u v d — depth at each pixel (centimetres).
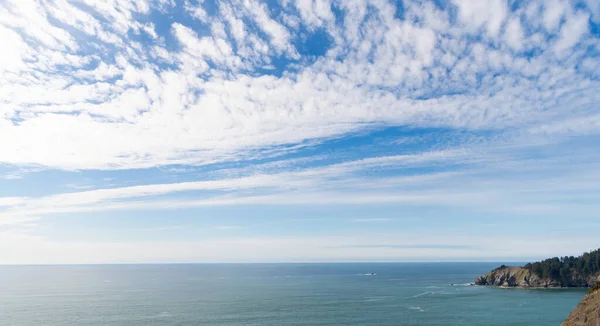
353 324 12550
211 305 17038
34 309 16175
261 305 16975
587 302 5928
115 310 15712
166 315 14400
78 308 16362
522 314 14012
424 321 12925
